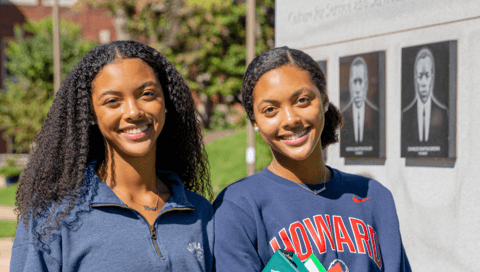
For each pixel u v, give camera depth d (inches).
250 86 67.4
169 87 68.6
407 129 162.2
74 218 56.4
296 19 201.6
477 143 143.4
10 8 925.2
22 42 713.0
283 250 60.9
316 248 64.6
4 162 676.1
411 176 162.7
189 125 73.3
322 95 69.1
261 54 68.4
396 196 167.8
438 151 151.9
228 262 63.4
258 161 372.5
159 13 738.8
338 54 185.9
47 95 680.4
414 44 160.1
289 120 64.2
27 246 54.2
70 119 61.6
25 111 634.8
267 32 716.0
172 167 75.2
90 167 62.4
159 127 62.6
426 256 157.1
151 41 772.0
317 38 193.6
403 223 165.0
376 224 71.2
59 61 450.6
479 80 143.2
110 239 56.5
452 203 149.6
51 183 59.6
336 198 69.7
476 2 143.2
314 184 70.4
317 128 66.7
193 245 62.3
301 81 65.0
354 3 179.3
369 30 174.7
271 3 706.2
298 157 65.9
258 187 68.8
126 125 59.7
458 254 147.2
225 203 67.8
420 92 158.2
